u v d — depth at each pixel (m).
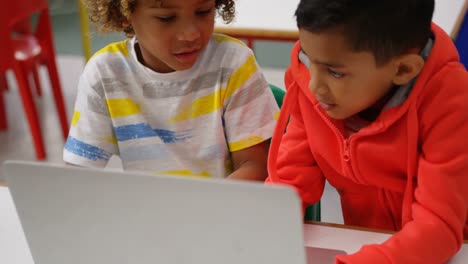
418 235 0.77
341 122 0.89
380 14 0.70
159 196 0.57
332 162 0.94
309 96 0.87
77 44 3.58
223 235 0.59
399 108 0.80
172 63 1.02
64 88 3.13
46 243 0.67
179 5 0.92
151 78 1.07
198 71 1.07
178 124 1.10
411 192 0.86
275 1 2.02
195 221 0.58
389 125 0.82
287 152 0.98
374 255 0.76
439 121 0.77
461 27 1.64
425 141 0.80
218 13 1.13
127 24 1.07
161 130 1.12
